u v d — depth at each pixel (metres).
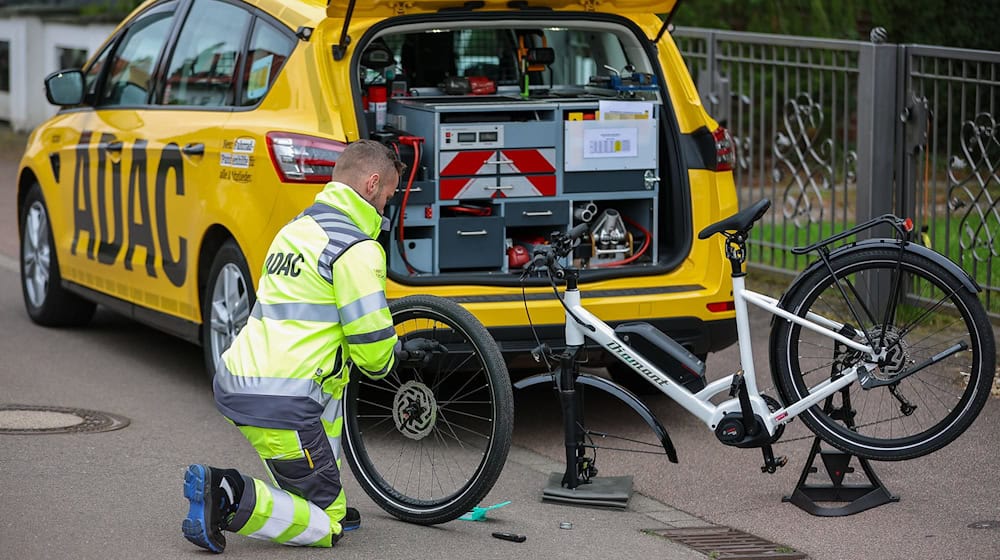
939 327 7.27
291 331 4.93
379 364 4.95
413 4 6.29
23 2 23.08
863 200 9.30
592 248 6.73
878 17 15.12
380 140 6.42
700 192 6.64
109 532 5.19
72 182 8.51
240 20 7.09
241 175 6.59
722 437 5.59
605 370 7.98
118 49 8.38
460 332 5.34
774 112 10.30
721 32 10.68
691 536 5.32
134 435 6.59
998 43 15.24
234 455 6.30
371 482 5.54
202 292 7.16
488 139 6.52
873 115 9.13
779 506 5.70
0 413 6.91
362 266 4.90
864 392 7.04
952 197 8.96
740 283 5.61
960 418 5.43
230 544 5.11
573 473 5.75
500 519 5.51
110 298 8.16
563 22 6.56
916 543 5.22
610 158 6.69
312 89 6.33
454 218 6.53
